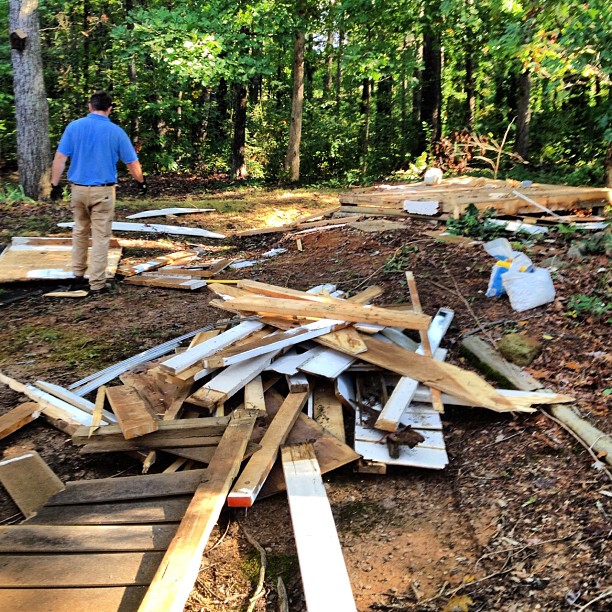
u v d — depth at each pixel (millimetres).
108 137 6422
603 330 4527
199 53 12875
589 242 6199
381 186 10391
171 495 3139
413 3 14062
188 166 20453
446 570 2799
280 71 22250
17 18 11156
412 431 3600
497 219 7871
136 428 3479
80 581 2586
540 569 2676
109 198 6555
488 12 11977
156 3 16734
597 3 7234
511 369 4258
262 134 18672
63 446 3836
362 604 2658
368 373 4316
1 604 2479
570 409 3703
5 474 3445
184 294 6723
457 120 19953
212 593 2760
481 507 3160
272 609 2670
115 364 4887
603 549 2684
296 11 14742
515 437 3664
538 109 19391
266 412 3867
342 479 3520
